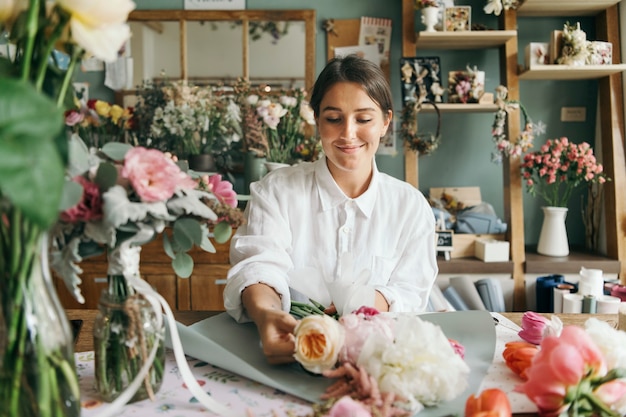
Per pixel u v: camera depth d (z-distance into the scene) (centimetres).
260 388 75
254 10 274
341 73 117
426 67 262
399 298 116
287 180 135
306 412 68
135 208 61
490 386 75
